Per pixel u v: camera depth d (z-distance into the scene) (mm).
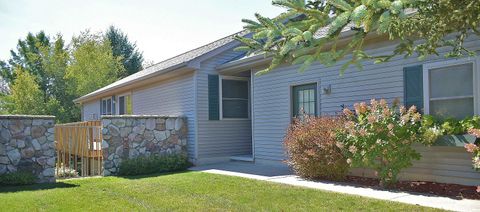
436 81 6383
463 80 6039
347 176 7402
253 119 10359
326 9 2588
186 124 11062
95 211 5062
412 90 6707
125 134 9641
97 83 26391
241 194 5969
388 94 7121
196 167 10117
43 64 30281
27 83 26078
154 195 6047
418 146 6559
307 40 2545
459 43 3463
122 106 16750
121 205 5391
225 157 11289
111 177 8547
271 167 9406
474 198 5191
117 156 9430
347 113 6828
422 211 4598
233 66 10438
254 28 2854
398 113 6680
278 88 9586
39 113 25484
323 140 6945
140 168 9141
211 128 11086
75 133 10258
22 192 6449
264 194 5914
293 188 6297
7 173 7496
